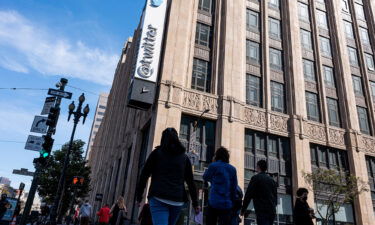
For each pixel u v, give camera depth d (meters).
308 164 21.55
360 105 26.91
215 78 21.48
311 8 28.97
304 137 22.33
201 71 21.73
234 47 22.80
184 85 20.47
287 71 24.69
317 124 23.64
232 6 24.25
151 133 18.50
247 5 25.73
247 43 24.30
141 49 20.12
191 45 21.98
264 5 26.34
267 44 24.81
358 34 30.28
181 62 20.66
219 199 4.50
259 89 23.20
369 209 22.06
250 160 20.47
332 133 24.05
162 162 3.19
